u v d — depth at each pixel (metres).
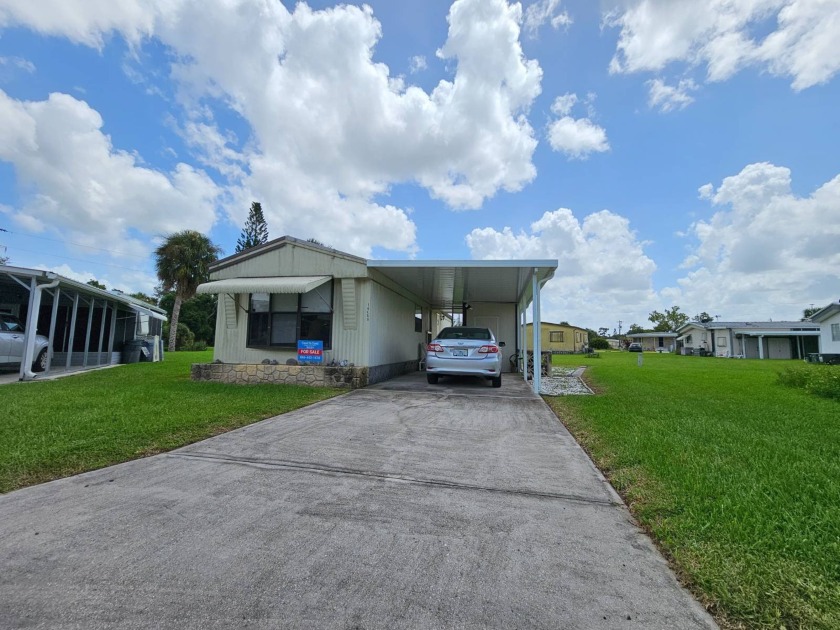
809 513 2.89
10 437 4.50
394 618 1.88
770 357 37.84
